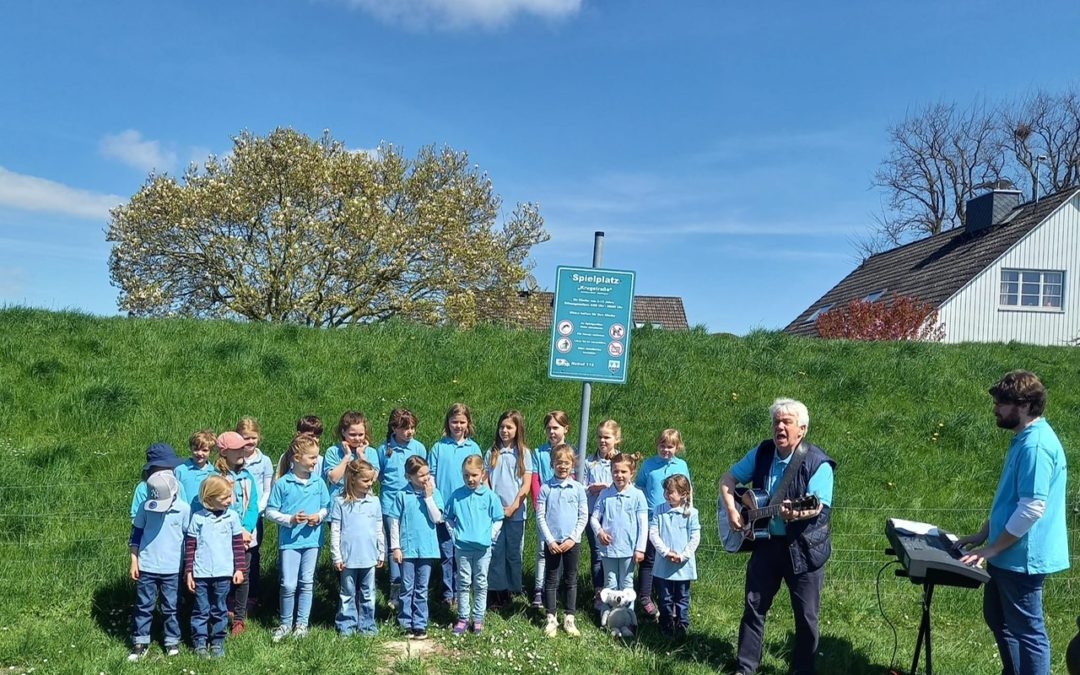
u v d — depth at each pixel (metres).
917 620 6.77
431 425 9.68
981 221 28.83
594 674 5.36
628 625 6.06
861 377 11.45
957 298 25.39
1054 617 6.91
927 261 30.16
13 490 7.38
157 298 22.64
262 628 5.94
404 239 23.31
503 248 28.17
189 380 10.13
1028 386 4.76
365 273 22.39
